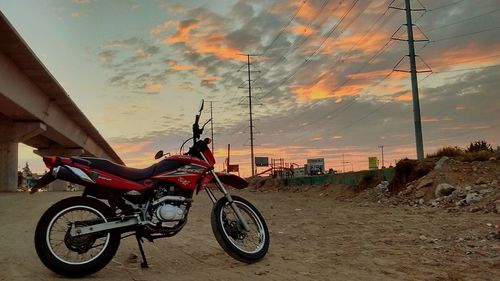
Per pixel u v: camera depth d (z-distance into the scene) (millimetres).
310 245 6852
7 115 39031
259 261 5645
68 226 4891
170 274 4984
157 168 5273
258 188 46188
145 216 5070
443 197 13094
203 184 5488
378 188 18500
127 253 6293
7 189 40469
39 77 35250
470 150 20109
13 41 27641
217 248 6711
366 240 7137
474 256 5562
